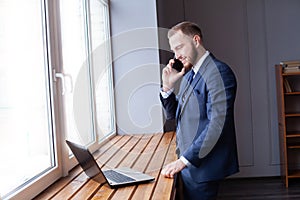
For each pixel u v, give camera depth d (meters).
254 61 5.11
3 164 1.59
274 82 5.11
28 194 1.64
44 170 1.92
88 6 2.89
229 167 2.23
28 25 1.91
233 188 4.76
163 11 4.59
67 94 2.45
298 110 5.09
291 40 5.08
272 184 4.85
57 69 2.06
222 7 5.07
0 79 1.58
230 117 2.16
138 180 1.88
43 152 1.99
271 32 5.08
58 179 2.01
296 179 4.99
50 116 1.99
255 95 5.13
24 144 1.81
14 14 1.74
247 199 4.31
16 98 1.74
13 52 1.73
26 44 1.88
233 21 5.07
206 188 2.25
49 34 1.99
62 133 2.07
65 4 2.47
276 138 5.15
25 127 1.82
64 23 2.43
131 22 3.47
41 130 1.98
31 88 1.92
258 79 5.12
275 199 4.26
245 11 5.06
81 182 1.95
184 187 2.30
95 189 1.80
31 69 1.93
